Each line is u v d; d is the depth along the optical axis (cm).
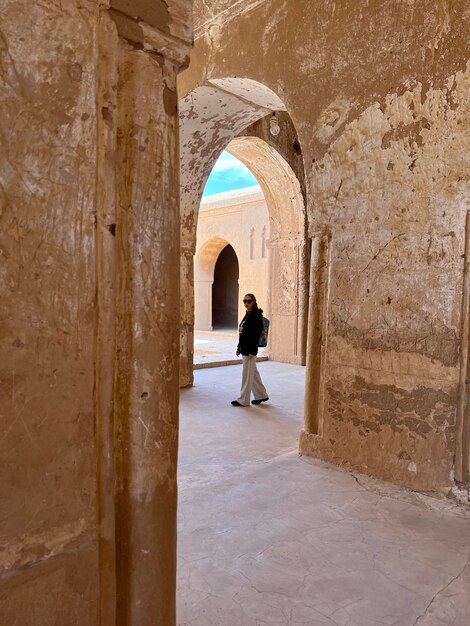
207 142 712
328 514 337
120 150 135
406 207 384
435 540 304
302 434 458
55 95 113
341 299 426
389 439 394
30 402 112
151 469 144
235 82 550
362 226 412
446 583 260
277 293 1088
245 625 224
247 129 904
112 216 126
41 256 112
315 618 229
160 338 144
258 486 382
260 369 973
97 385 125
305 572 267
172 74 145
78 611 124
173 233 146
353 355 418
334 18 429
